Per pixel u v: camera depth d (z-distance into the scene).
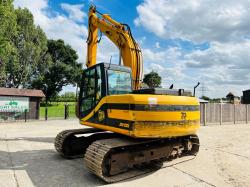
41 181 5.92
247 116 24.31
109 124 6.77
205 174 6.71
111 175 6.20
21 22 42.56
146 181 6.07
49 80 53.31
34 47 43.00
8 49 25.50
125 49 9.66
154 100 6.37
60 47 57.34
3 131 14.29
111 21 10.25
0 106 20.89
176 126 6.70
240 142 11.84
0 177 6.11
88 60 10.91
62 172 6.63
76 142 8.39
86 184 5.80
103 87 7.08
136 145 6.77
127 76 7.78
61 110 35.72
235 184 5.99
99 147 6.18
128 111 6.20
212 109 21.31
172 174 6.64
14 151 8.92
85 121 7.84
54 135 12.77
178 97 6.89
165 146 7.50
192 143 8.73
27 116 22.30
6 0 23.89
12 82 44.31
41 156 8.27
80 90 8.19
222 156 8.82
